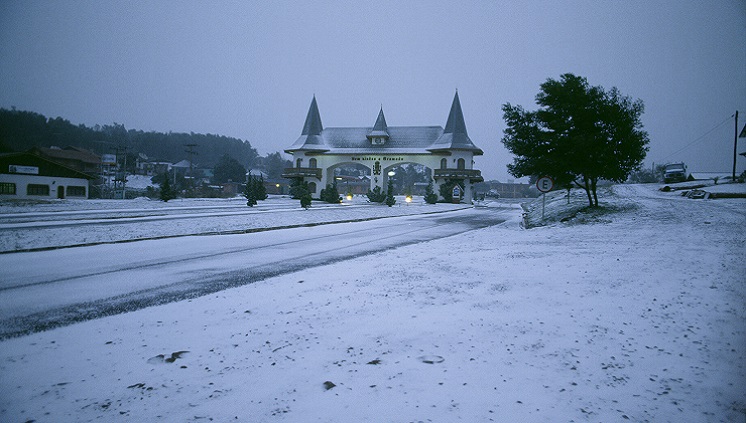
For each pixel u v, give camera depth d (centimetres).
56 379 350
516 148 1928
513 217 2931
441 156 6962
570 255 858
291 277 793
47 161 4984
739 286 530
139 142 17775
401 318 488
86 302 623
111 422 279
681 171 4572
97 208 3033
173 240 1460
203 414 286
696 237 977
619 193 3397
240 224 1930
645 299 507
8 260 1022
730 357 344
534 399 290
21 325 508
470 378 325
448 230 1888
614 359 351
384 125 7369
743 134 4541
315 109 7750
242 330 471
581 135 1722
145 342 439
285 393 313
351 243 1408
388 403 291
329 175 7581
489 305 523
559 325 437
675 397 288
